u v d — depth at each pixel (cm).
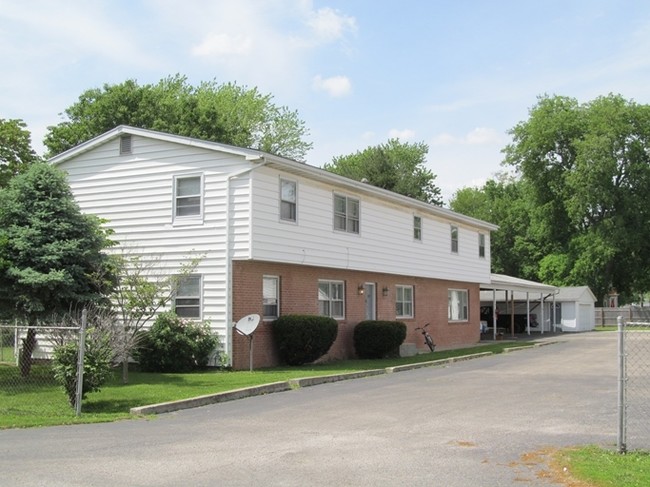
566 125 5928
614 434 1009
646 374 1852
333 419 1154
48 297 1627
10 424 1101
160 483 733
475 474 776
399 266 2727
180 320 1912
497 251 7206
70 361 1228
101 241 1761
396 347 2469
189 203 2005
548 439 973
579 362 2255
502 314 5081
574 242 5897
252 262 2009
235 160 1952
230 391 1434
